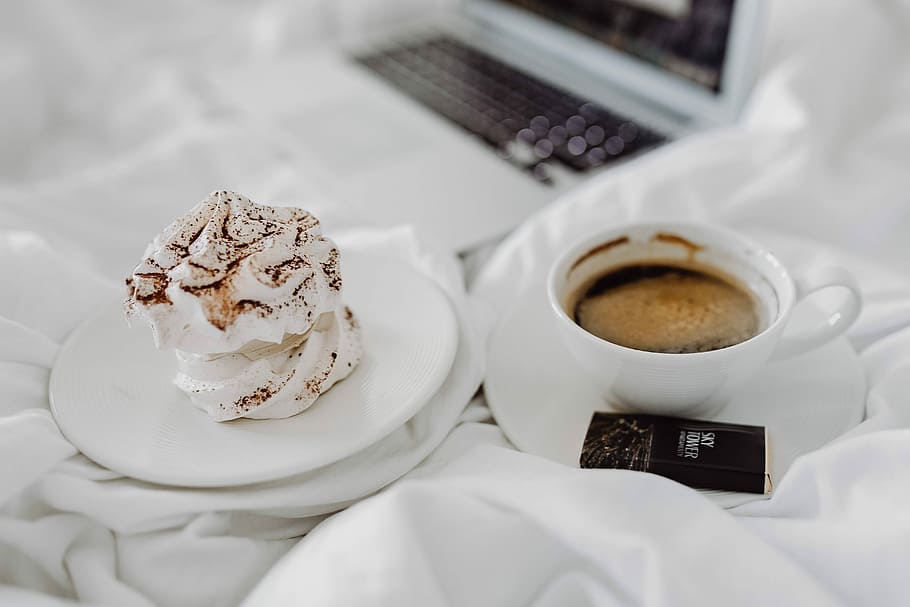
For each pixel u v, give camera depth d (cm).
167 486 34
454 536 33
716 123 58
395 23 80
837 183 49
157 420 35
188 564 34
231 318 33
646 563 31
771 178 49
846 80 54
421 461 36
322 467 35
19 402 36
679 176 49
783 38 60
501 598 33
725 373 35
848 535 31
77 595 34
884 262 47
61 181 56
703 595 30
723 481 35
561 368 40
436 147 57
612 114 61
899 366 38
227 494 34
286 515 35
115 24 80
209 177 57
